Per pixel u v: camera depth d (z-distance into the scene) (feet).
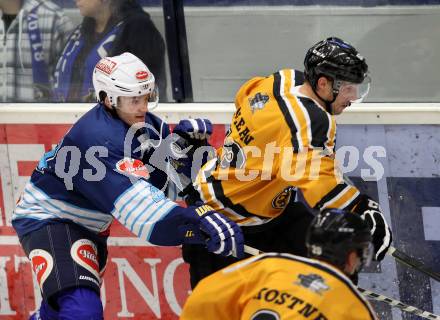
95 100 34.55
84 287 28.86
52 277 28.73
